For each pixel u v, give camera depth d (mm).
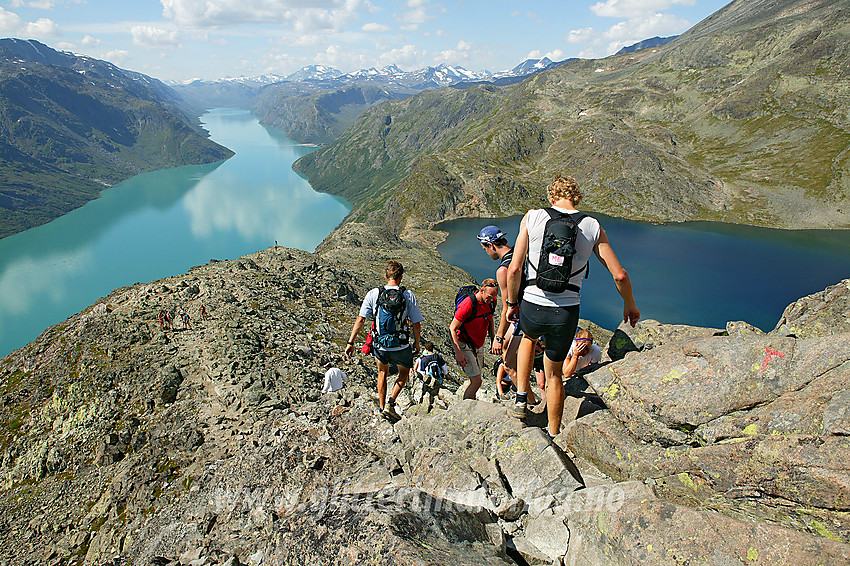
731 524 4398
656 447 5738
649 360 6391
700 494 5141
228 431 20469
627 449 5910
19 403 28000
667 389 5820
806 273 165375
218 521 9266
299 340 28500
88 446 23406
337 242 109438
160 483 19156
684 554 4457
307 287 41312
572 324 6328
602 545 5051
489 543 5551
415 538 5180
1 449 25266
